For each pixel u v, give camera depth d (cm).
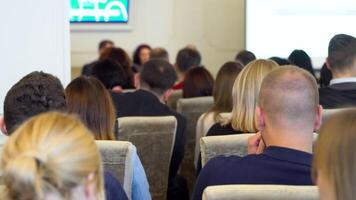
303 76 187
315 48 747
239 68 334
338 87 331
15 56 315
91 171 110
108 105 248
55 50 321
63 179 105
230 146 228
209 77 447
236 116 264
